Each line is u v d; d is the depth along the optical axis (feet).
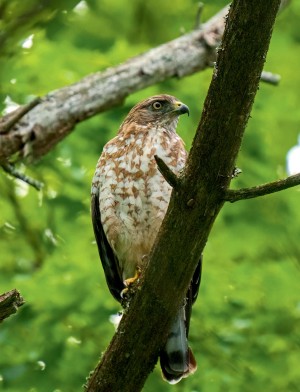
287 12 51.44
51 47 45.11
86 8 49.57
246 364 40.29
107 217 34.47
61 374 39.96
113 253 35.96
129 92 36.65
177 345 30.32
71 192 47.16
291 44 50.11
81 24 48.24
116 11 53.21
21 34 36.73
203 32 38.63
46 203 47.39
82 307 41.06
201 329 41.29
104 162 34.96
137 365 27.94
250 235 45.50
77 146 47.03
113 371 27.94
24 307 40.96
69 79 45.06
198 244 26.27
